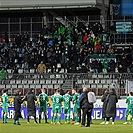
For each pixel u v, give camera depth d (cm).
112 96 6581
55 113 6662
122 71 8925
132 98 6831
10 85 8481
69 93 7444
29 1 10231
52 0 10125
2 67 9581
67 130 5369
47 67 9212
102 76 8256
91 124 6569
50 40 9975
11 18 10769
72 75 8356
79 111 6606
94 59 8938
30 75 8569
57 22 10550
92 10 10506
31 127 5928
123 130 5372
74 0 10019
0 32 10750
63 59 9262
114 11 10206
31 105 6694
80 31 9950
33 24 10681
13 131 5238
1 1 10300
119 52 9525
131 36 10056
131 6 10119
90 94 5884
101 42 9762
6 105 6862
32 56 9475
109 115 6569
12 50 9962
